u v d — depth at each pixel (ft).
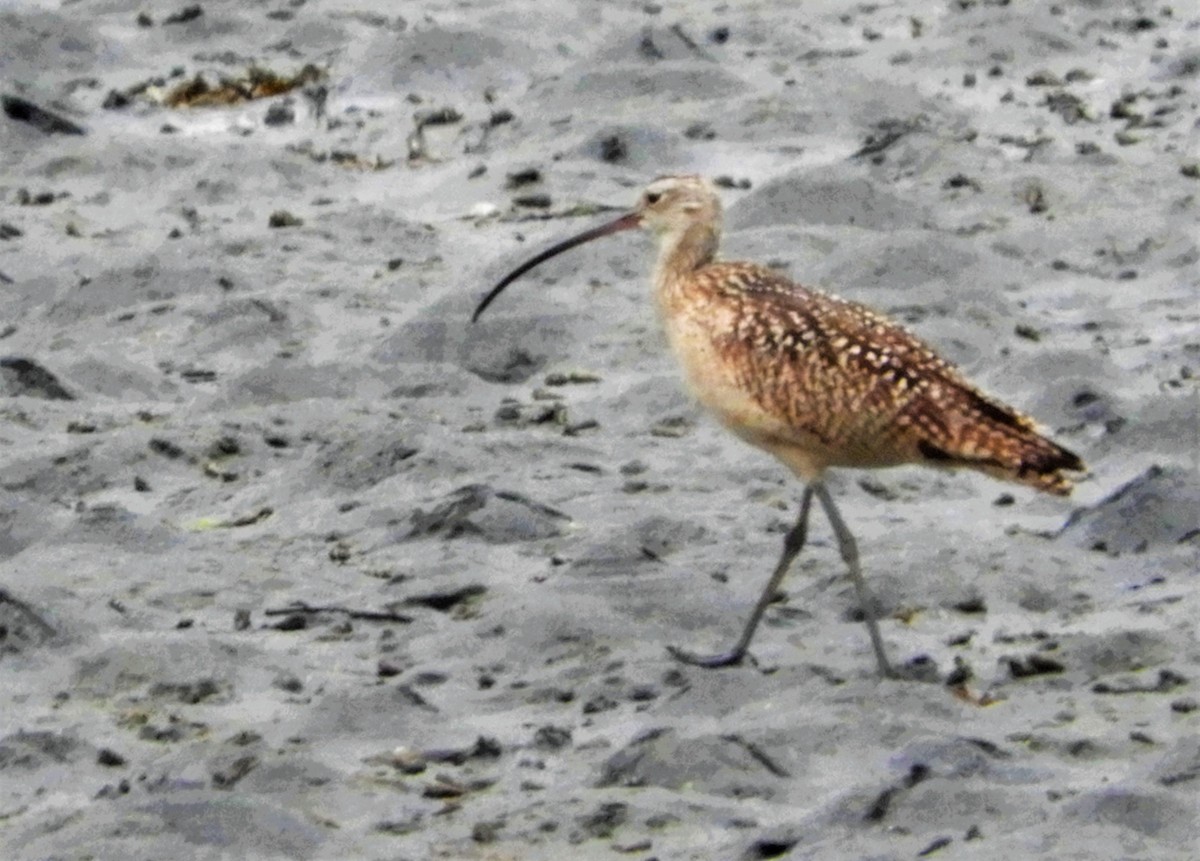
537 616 41.50
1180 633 40.40
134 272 62.23
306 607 43.24
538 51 81.92
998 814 34.45
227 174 70.74
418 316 58.49
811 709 38.04
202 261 63.00
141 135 74.64
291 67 81.92
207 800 35.12
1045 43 80.69
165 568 45.16
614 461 50.55
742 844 34.17
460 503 46.73
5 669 41.22
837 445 40.11
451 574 44.34
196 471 50.85
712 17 85.92
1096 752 36.50
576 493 48.49
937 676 39.63
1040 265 62.08
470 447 50.31
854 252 61.11
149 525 46.83
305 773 36.68
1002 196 66.49
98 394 55.77
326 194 70.54
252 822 34.81
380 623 42.93
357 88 79.61
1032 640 40.93
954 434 39.11
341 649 41.91
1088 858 32.86
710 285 41.63
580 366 56.75
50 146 73.82
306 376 55.26
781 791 36.04
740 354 40.63
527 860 34.37
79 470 50.57
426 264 63.93
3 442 52.21
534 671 40.55
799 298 40.96
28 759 37.70
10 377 55.77
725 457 50.70
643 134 72.02
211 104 79.10
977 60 79.82
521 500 46.93
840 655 40.86
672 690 39.42
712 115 74.18
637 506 47.78
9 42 82.23
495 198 68.90
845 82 76.02
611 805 35.50
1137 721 37.58
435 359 57.36
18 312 62.08
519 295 59.67
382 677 40.75
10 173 72.08
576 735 38.24
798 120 73.61
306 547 46.55
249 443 51.52
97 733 38.81
